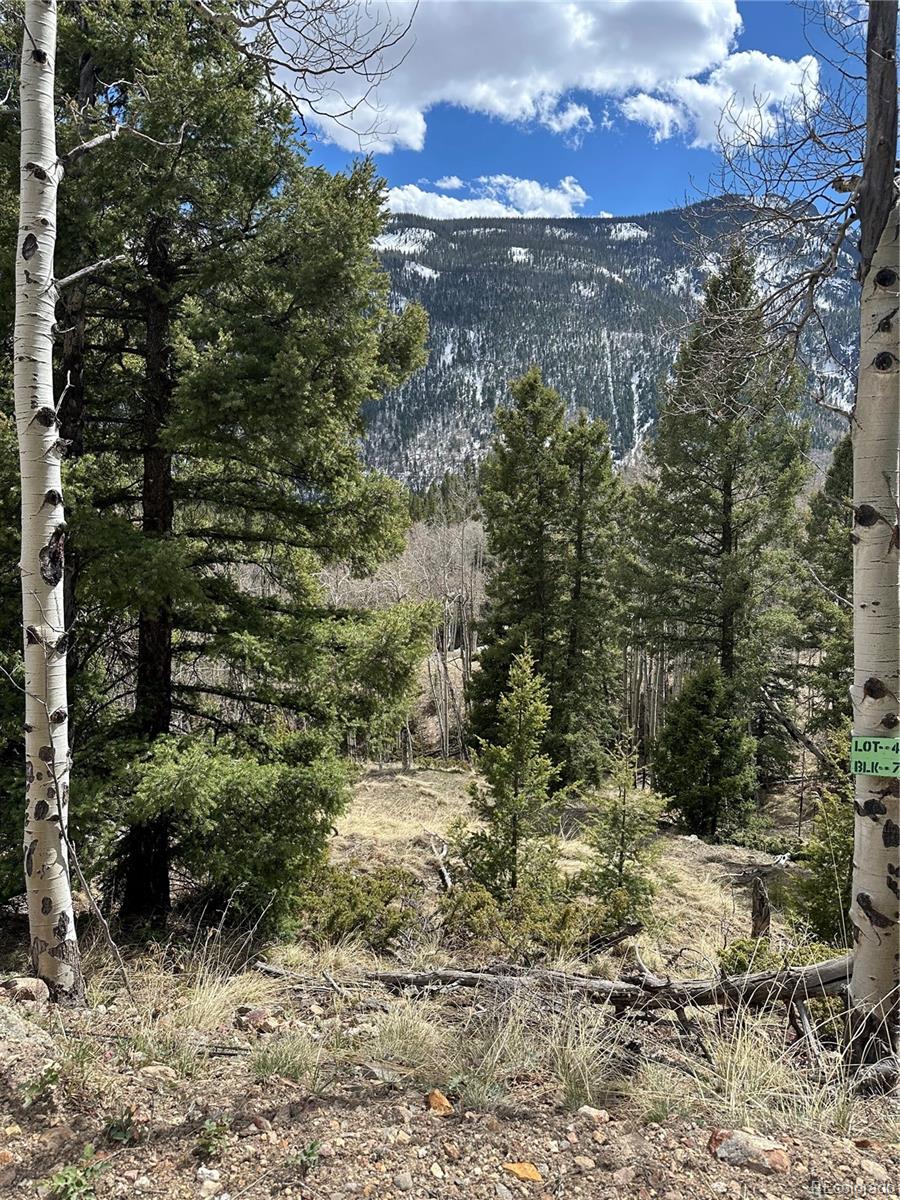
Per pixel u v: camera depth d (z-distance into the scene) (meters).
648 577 18.48
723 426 15.80
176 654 7.58
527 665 9.17
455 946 6.90
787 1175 2.44
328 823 6.62
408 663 6.95
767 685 19.25
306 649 6.59
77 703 6.39
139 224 6.14
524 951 6.40
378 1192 2.28
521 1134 2.63
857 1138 2.73
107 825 5.86
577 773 18.88
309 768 6.68
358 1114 2.72
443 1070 3.12
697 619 18.17
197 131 5.90
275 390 5.92
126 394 6.98
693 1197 2.31
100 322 7.21
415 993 4.48
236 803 6.19
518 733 8.84
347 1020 3.96
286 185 6.70
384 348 7.56
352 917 7.02
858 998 3.56
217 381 5.88
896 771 3.44
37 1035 3.28
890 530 3.47
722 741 15.91
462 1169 2.41
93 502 6.75
